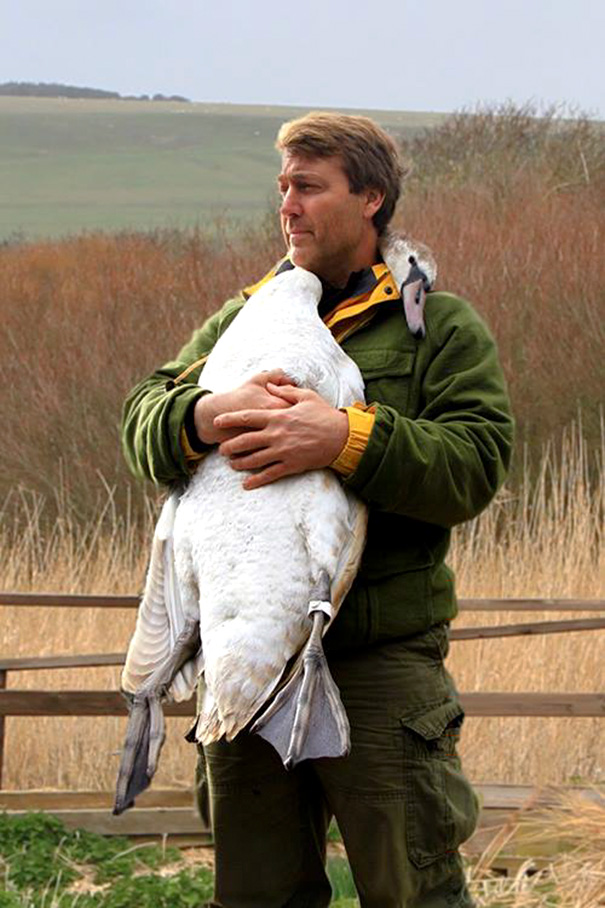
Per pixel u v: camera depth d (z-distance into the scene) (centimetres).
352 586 408
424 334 418
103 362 1430
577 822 639
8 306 1553
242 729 395
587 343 1412
